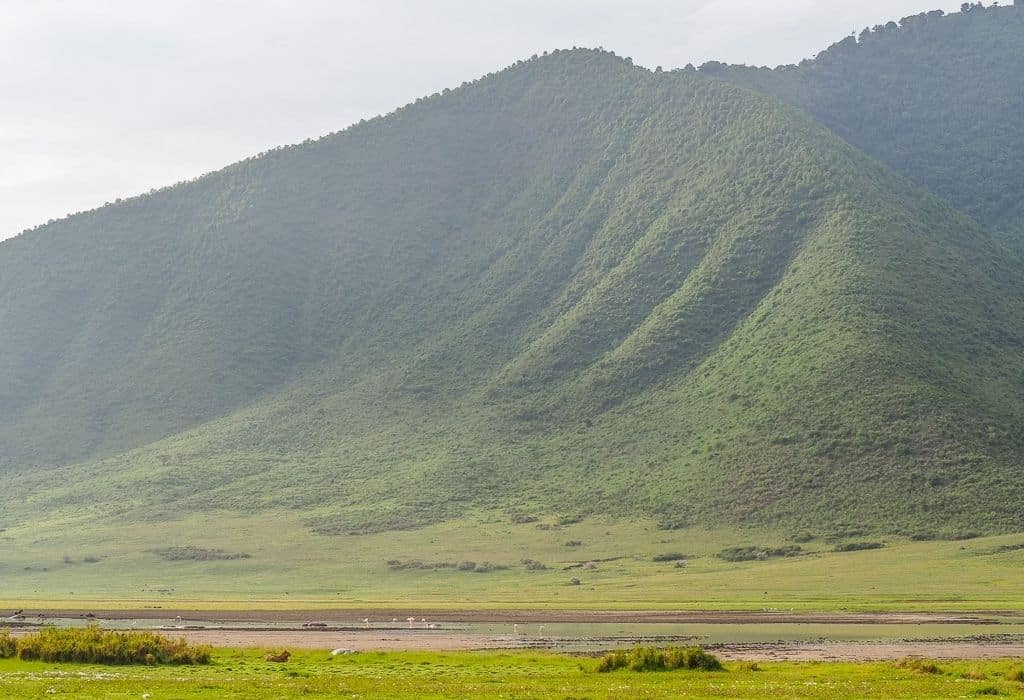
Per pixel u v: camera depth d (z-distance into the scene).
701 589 190.88
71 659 80.81
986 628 123.75
